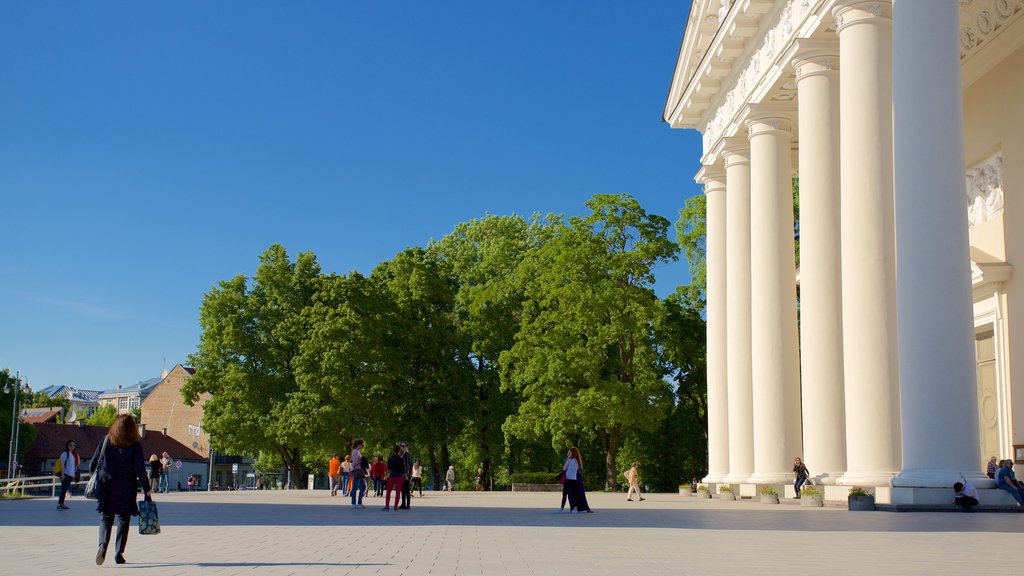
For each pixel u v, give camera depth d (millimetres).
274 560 13703
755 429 37469
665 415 63688
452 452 82625
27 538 18562
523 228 84188
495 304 72062
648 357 63906
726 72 43688
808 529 19688
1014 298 35594
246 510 32219
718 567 12141
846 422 28125
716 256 48375
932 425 23984
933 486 23797
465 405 70938
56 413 159375
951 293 24141
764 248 38125
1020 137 35406
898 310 24953
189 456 129875
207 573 11930
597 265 64312
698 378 71312
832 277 32250
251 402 69812
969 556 13492
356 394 67125
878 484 26891
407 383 70500
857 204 27984
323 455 68625
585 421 60906
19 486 48969
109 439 13406
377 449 72688
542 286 65688
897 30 25656
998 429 36469
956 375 23953
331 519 25953
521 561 13227
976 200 39750
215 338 71625
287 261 74062
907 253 24703
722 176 48469
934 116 24781
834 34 33000
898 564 12391
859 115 28344
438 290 73875
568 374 63062
